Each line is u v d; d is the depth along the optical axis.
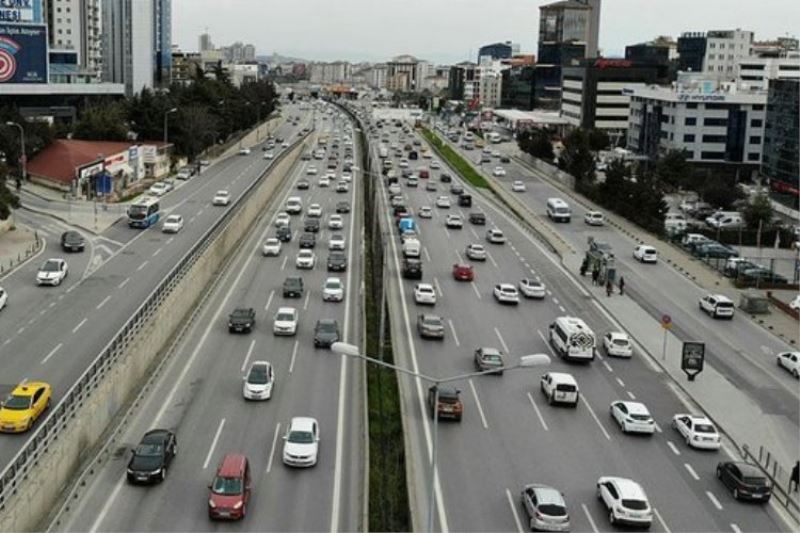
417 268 78.00
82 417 38.25
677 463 42.38
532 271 84.00
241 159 163.75
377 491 37.03
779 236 103.62
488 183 147.88
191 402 46.34
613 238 102.94
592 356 56.47
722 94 157.50
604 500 36.81
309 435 40.12
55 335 55.53
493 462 41.28
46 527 32.59
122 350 46.44
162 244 86.31
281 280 75.38
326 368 53.06
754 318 71.06
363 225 103.38
